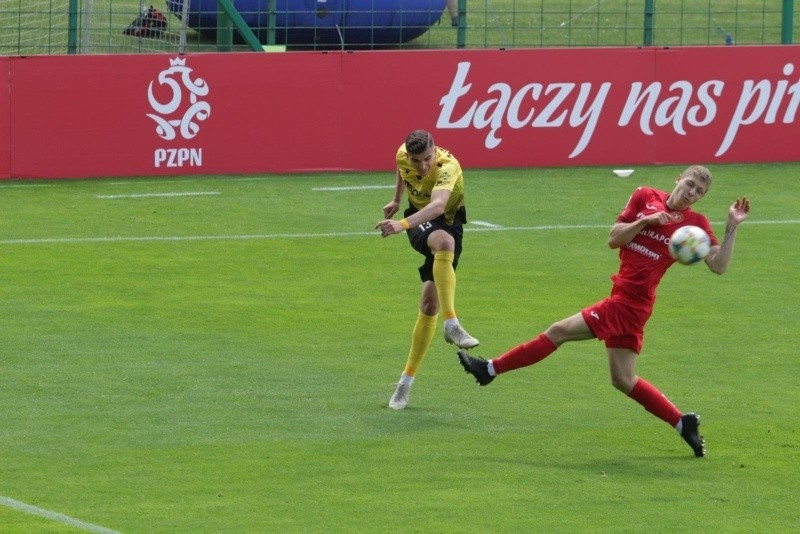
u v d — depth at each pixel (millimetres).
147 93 54375
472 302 36000
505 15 79312
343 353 30984
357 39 69188
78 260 40281
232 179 54719
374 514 20719
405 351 31297
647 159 59625
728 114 60062
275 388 28109
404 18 68500
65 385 27938
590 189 53875
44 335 31922
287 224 46312
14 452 23594
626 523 20516
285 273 39188
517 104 58062
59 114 53531
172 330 32656
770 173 58031
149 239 43531
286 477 22500
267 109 55688
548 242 44219
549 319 34312
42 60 53000
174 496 21406
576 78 58500
